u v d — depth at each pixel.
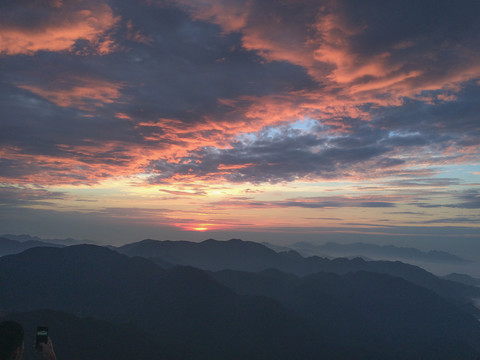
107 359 119.12
